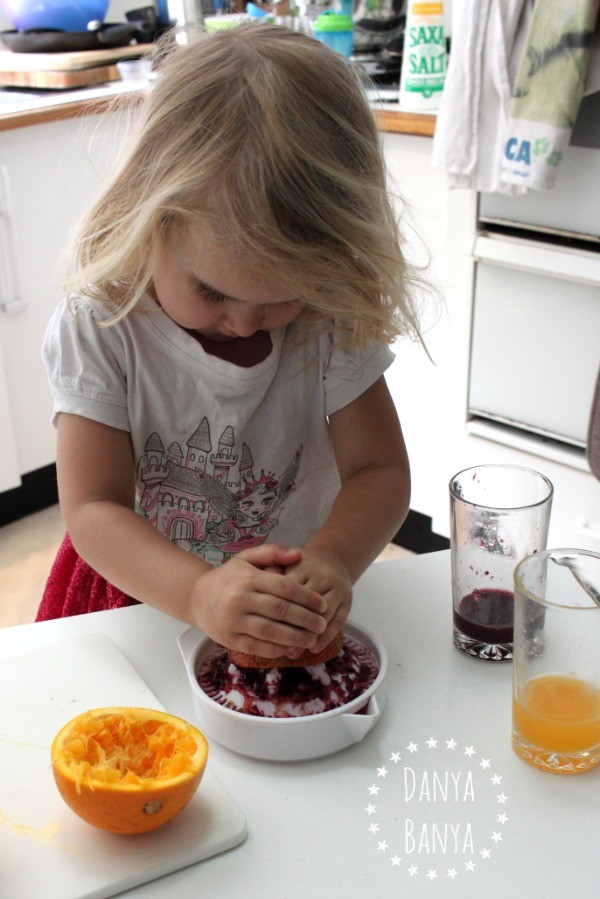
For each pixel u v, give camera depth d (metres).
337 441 1.05
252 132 0.75
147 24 2.67
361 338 0.97
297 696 0.71
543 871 0.59
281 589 0.73
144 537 0.86
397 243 0.87
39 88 2.44
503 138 1.65
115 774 0.60
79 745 0.63
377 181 0.84
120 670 0.77
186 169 0.75
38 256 2.26
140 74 2.00
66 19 2.55
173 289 0.80
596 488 1.87
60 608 1.15
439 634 0.83
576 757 0.66
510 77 1.62
